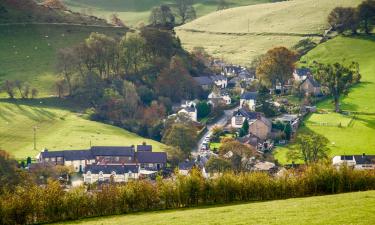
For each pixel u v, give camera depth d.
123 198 136.12
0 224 128.62
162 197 138.50
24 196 132.12
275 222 100.81
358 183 140.38
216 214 113.19
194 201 139.75
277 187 140.88
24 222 130.50
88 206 134.38
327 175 140.88
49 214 131.75
